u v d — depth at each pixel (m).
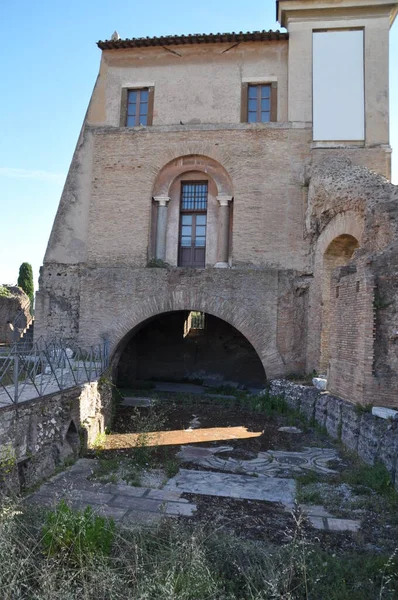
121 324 17.09
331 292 12.68
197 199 19.02
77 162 18.94
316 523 6.70
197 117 18.73
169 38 18.62
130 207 18.41
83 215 18.66
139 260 18.09
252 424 13.20
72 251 18.50
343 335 11.60
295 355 16.59
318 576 4.77
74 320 18.06
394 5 17.89
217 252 18.30
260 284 16.64
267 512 7.07
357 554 5.66
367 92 17.91
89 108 19.28
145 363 21.59
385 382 9.84
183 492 7.84
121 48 19.34
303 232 17.38
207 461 9.73
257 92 18.81
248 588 4.45
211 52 19.00
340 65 18.12
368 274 10.05
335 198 15.12
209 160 18.45
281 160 17.81
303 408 13.68
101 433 11.62
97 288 17.38
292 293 16.72
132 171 18.59
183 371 21.31
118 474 8.66
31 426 8.02
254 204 17.73
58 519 5.14
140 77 19.33
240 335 21.08
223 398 16.98
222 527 5.93
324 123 17.83
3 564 4.44
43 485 7.95
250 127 18.09
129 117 19.36
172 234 18.78
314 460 9.84
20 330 23.97
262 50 18.78
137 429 12.51
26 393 8.98
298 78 18.17
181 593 4.16
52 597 4.13
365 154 17.52
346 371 11.26
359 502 7.39
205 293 16.81
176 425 13.02
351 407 10.44
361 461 9.34
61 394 9.33
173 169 18.67
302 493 7.79
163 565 4.63
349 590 4.77
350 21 18.17
